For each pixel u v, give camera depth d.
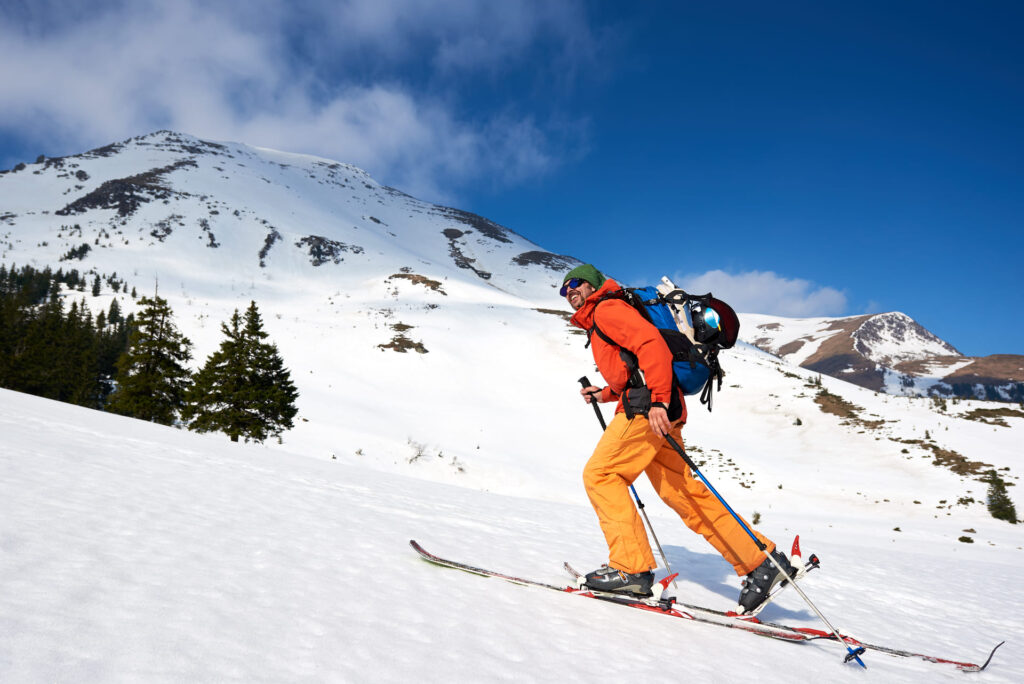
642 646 2.54
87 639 1.72
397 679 1.78
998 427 51.16
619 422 3.43
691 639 2.77
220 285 152.38
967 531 31.42
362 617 2.34
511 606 2.87
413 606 2.61
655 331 3.23
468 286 141.00
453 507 6.98
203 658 1.72
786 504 38.12
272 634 2.00
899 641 3.74
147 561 2.65
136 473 5.28
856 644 3.13
